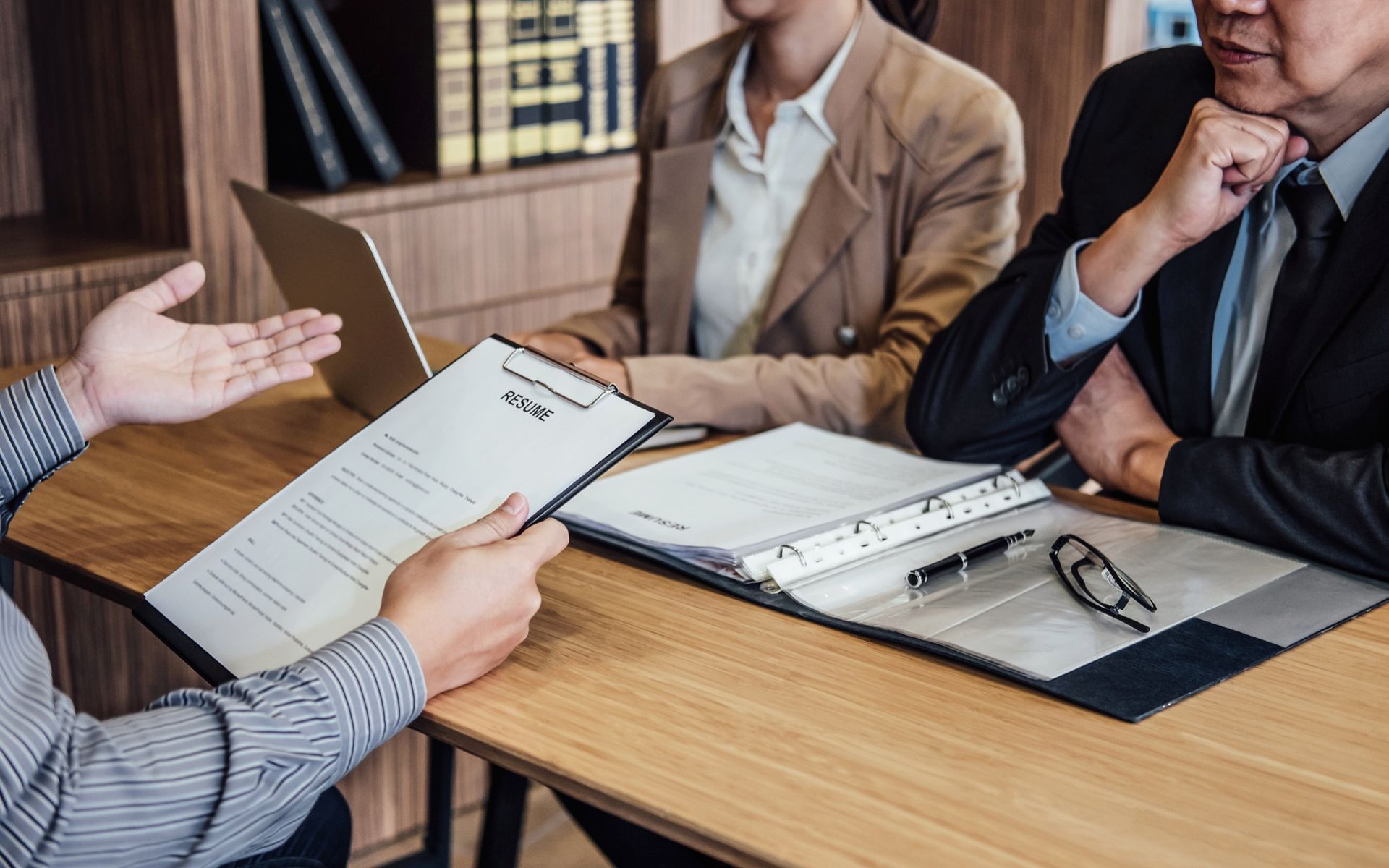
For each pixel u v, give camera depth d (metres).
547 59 2.62
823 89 1.83
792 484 1.32
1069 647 1.03
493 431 1.10
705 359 1.73
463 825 2.45
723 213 1.94
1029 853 0.79
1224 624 1.07
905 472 1.35
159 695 2.21
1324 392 1.29
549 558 1.02
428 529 1.05
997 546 1.20
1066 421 1.48
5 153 2.32
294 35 2.31
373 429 1.16
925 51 1.84
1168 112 1.52
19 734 0.82
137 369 1.16
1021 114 3.10
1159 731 0.92
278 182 2.40
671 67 2.01
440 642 0.95
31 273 1.97
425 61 2.49
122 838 0.83
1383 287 1.25
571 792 0.87
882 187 1.82
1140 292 1.41
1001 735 0.92
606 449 1.04
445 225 2.48
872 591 1.13
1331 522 1.18
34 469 1.13
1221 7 1.23
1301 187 1.33
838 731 0.93
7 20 2.28
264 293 2.27
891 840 0.80
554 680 1.00
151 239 2.22
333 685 0.90
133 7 2.12
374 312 1.44
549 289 2.68
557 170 2.64
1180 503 1.27
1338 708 0.96
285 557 1.08
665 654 1.04
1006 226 1.78
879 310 1.84
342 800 1.37
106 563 1.20
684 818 0.82
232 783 0.85
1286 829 0.81
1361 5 1.17
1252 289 1.41
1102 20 2.90
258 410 1.64
